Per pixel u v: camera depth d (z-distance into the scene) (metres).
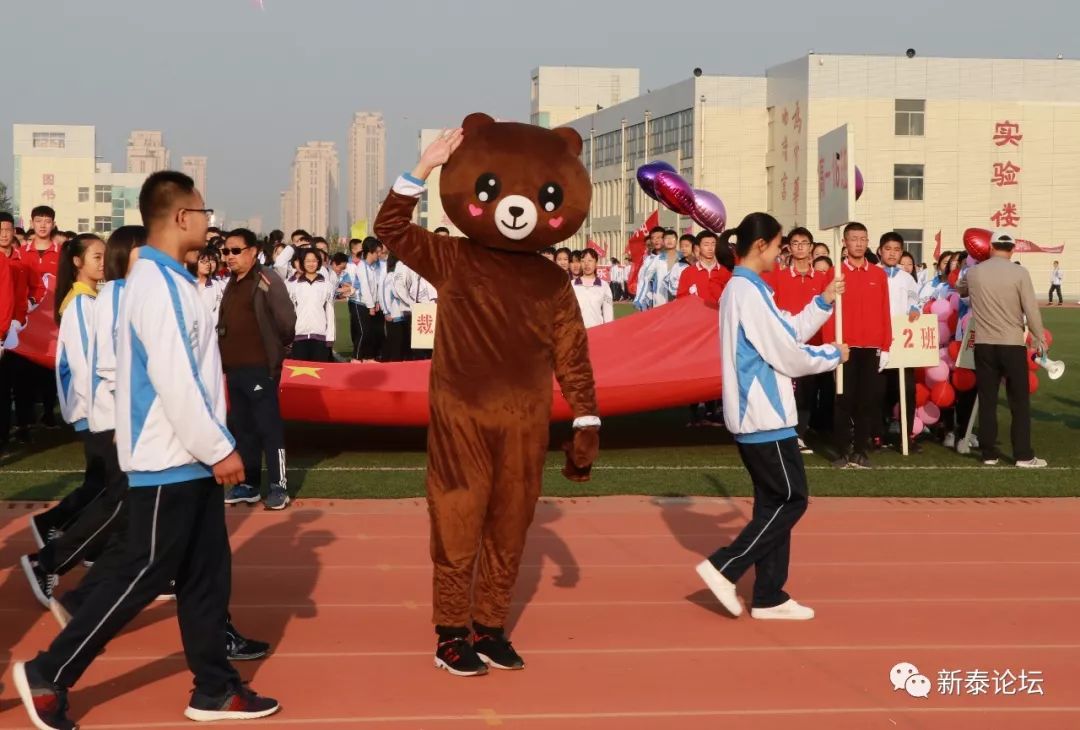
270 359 9.41
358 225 31.20
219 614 5.02
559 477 10.80
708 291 12.88
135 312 4.75
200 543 4.97
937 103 55.94
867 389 11.48
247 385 9.38
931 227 56.38
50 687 4.77
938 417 12.75
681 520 9.12
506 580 5.76
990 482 10.68
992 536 8.69
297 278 15.91
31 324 12.49
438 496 5.62
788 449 6.39
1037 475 11.05
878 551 8.23
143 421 4.80
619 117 69.25
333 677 5.61
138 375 4.80
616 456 12.20
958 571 7.70
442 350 5.68
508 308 5.65
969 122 56.19
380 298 19.05
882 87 55.38
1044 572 7.68
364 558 7.88
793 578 7.52
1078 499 10.03
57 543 6.59
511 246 5.73
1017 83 56.25
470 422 5.58
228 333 9.39
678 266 15.98
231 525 8.84
